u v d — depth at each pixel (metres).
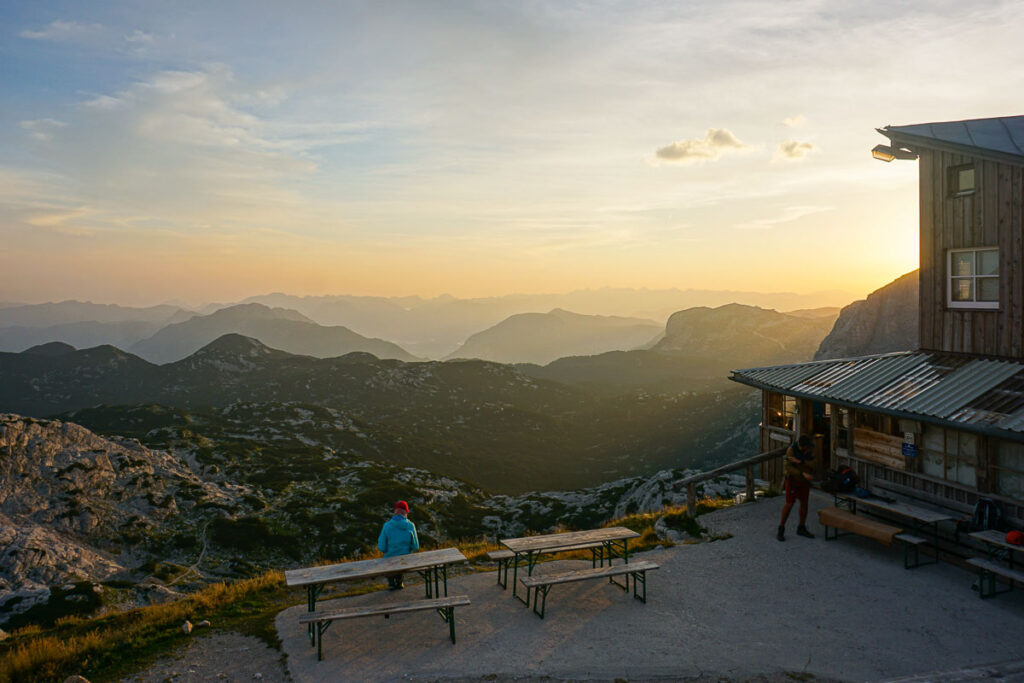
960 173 15.27
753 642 9.20
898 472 14.43
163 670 8.59
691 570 12.66
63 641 9.93
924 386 14.10
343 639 9.44
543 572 12.76
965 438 12.73
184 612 11.01
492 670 8.23
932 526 13.23
